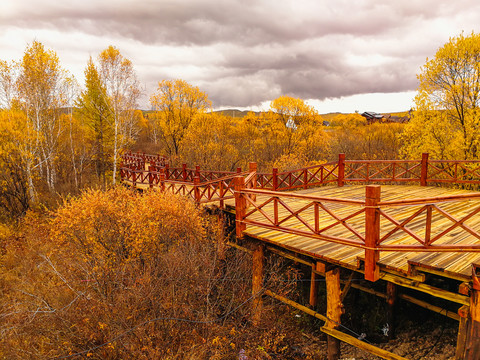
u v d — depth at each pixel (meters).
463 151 14.91
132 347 4.99
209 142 24.88
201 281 6.52
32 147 19.88
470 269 4.18
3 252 12.12
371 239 4.48
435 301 8.50
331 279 5.98
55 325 5.75
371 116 75.88
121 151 26.64
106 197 9.36
